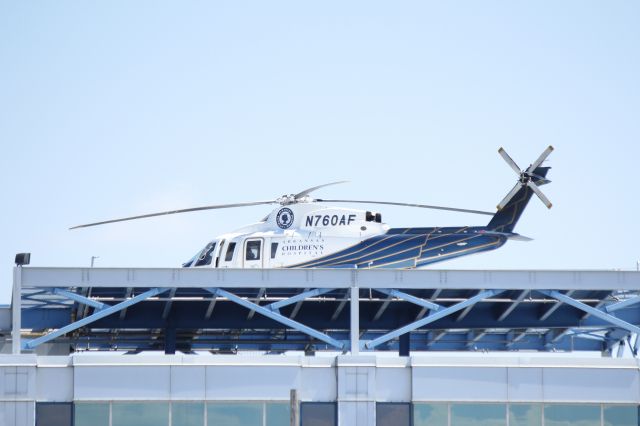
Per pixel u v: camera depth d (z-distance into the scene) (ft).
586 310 619.26
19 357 548.72
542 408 564.30
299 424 556.92
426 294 647.97
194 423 552.41
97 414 549.95
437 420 560.61
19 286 582.76
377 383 562.66
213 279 599.98
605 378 567.59
